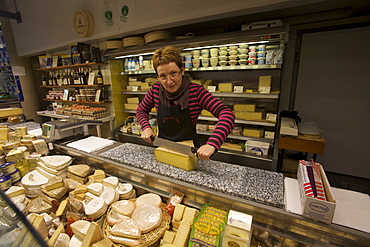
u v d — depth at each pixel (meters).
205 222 0.81
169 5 2.27
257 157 2.15
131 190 1.14
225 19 2.44
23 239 0.54
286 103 3.11
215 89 2.53
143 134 1.22
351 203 0.78
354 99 2.73
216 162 1.18
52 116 3.79
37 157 1.39
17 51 4.26
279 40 1.89
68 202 1.05
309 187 0.74
